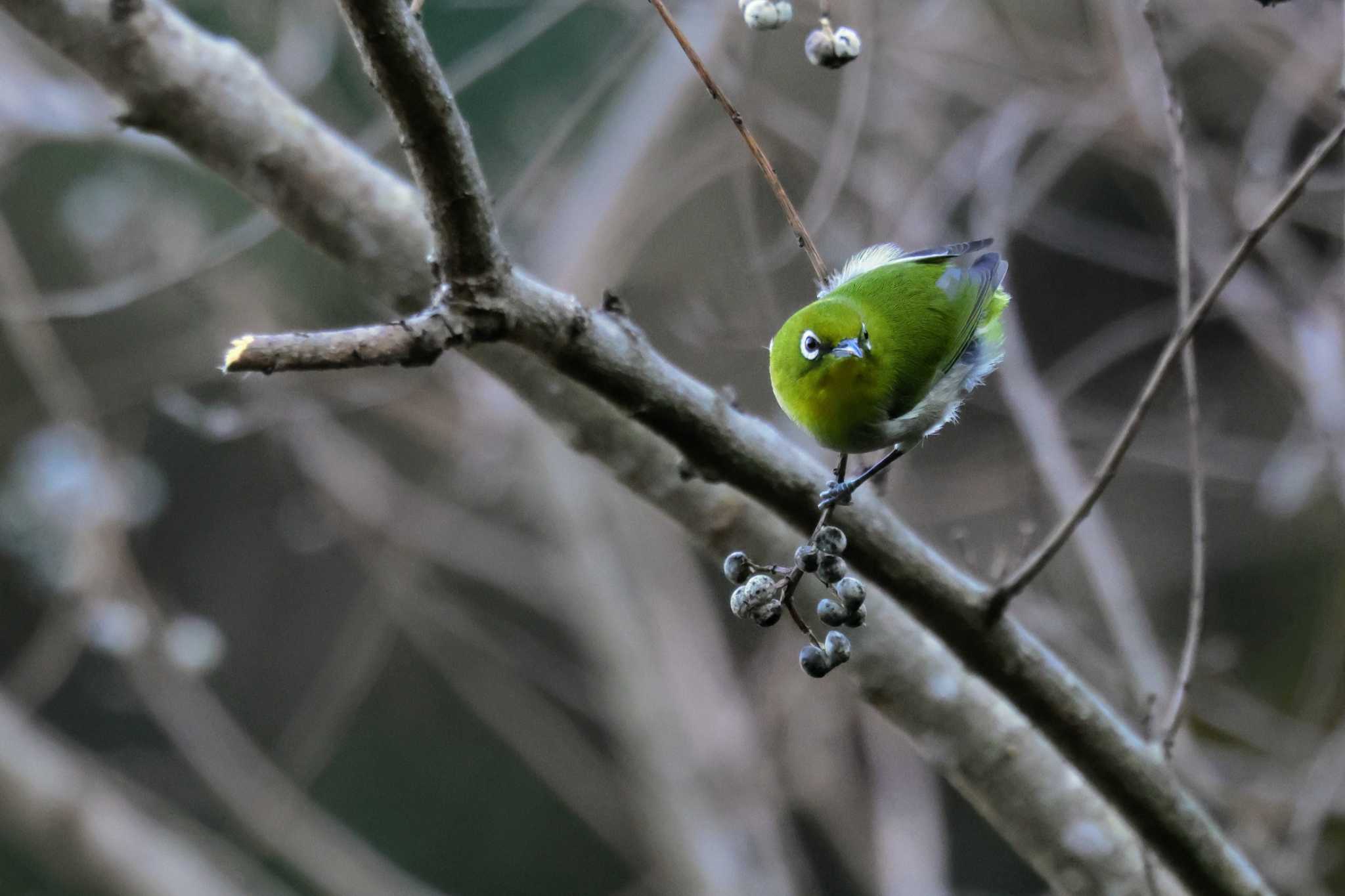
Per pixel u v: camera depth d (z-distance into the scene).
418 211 6.61
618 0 12.34
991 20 11.77
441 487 14.21
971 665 5.36
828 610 3.91
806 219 9.66
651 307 13.62
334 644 17.80
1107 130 10.66
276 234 13.16
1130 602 9.02
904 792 11.70
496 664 15.28
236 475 17.41
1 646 16.28
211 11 12.45
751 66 11.60
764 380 13.16
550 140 11.60
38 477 12.60
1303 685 14.12
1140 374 17.03
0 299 10.24
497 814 17.19
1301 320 10.13
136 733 17.19
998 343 5.99
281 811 12.26
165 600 16.50
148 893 12.35
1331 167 10.95
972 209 10.71
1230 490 15.83
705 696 13.58
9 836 14.25
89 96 11.16
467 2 12.27
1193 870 5.59
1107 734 5.45
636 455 6.53
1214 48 12.76
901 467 11.12
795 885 13.34
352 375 12.13
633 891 16.89
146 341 13.91
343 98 12.94
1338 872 10.84
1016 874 17.56
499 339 4.42
